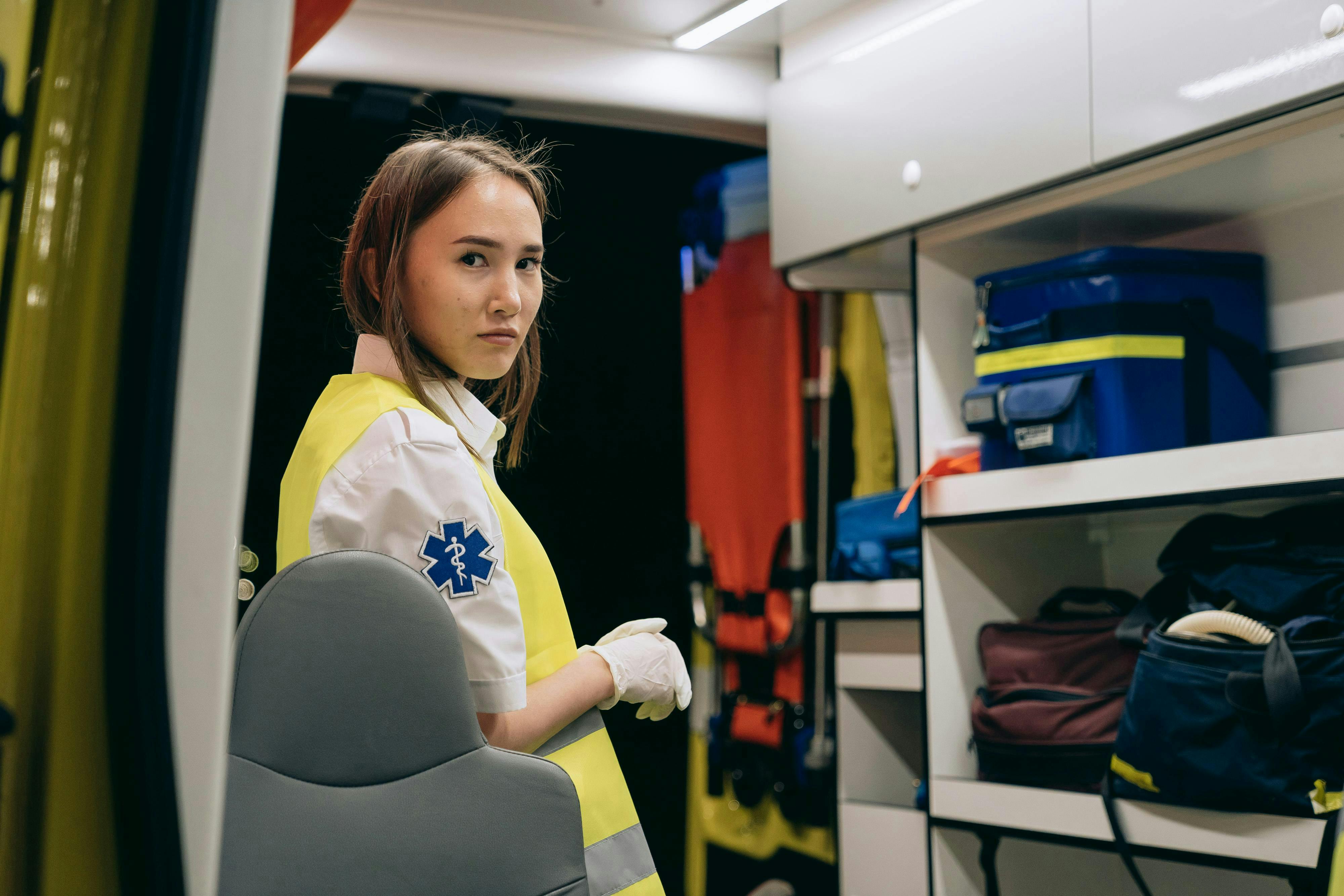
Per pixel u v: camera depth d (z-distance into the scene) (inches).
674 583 114.0
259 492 94.3
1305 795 54.6
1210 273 71.2
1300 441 57.9
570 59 90.3
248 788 26.9
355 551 28.6
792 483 103.4
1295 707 54.2
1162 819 61.8
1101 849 65.0
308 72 84.3
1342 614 57.1
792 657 102.8
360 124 88.0
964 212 76.2
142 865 16.8
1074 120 68.4
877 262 90.0
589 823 38.5
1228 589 62.0
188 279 17.6
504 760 28.6
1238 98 59.5
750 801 103.0
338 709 27.5
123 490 17.0
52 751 16.6
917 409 80.5
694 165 113.9
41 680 16.7
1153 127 63.9
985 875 75.0
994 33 73.7
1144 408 68.1
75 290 17.4
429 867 27.3
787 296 105.5
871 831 86.0
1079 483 68.5
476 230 42.1
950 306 82.0
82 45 17.9
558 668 41.0
